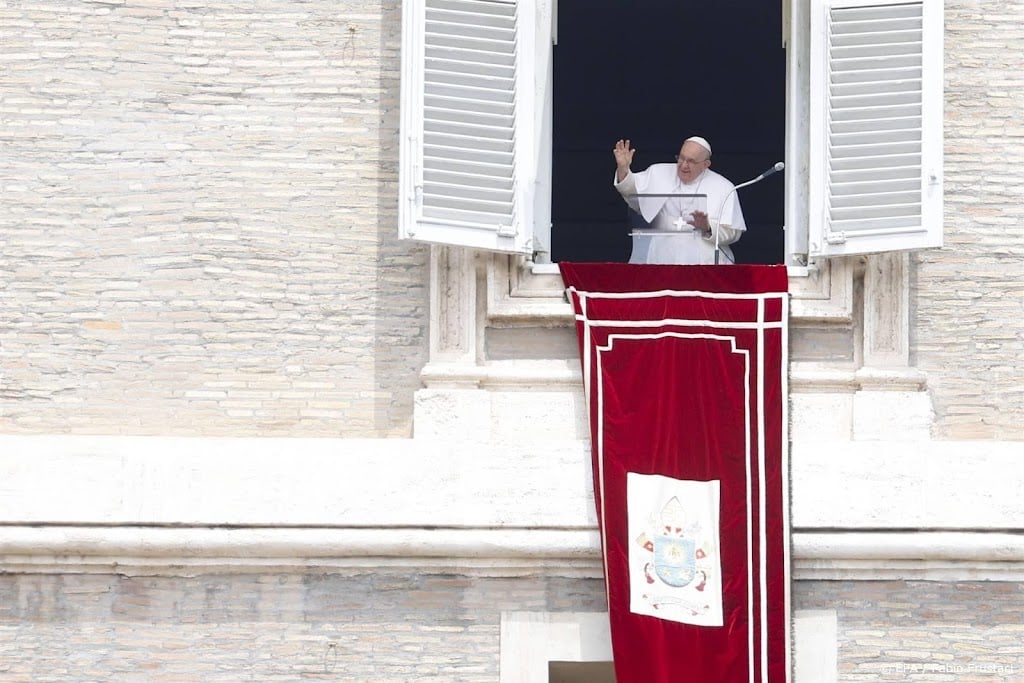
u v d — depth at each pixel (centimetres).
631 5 9012
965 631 5222
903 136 5359
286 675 5222
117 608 5256
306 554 5234
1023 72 5491
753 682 5128
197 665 5231
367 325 5403
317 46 5516
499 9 5428
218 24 5516
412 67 5347
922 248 5306
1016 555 5212
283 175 5462
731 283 5309
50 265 5428
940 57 5362
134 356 5397
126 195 5456
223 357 5391
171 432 5366
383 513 5231
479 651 5222
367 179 5466
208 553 5241
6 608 5256
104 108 5481
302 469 5259
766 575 5172
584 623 5219
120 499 5244
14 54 5497
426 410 5294
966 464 5250
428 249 5412
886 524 5222
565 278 5334
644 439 5234
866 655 5209
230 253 5431
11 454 5262
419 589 5250
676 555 5178
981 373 5378
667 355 5269
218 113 5481
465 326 5341
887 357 5338
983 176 5453
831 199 5362
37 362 5397
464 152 5353
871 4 5419
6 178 5456
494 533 5219
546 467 5253
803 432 5306
